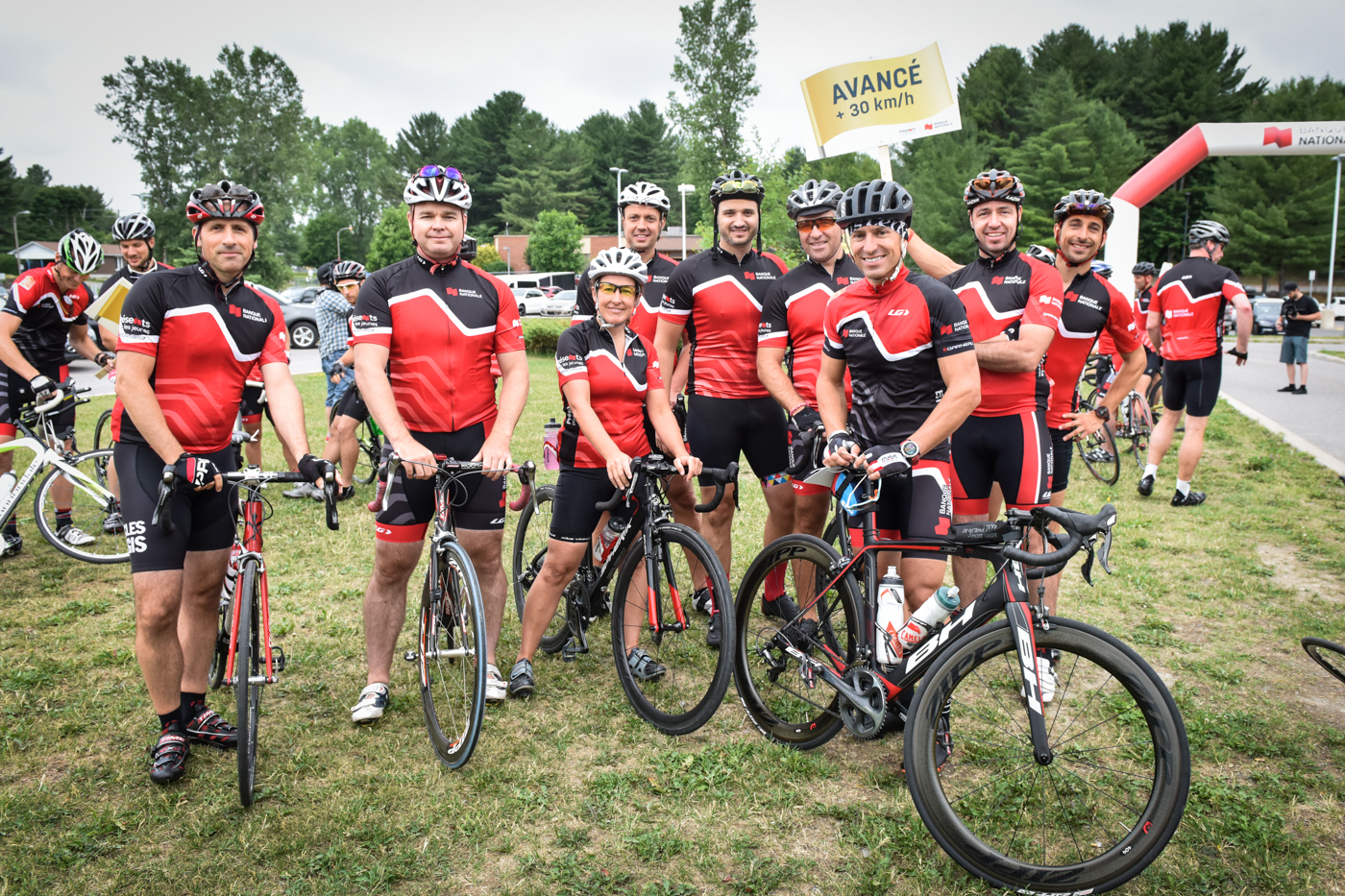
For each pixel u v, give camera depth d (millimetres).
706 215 43688
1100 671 3273
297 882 2184
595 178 82812
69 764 2758
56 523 4957
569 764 2783
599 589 3467
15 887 2158
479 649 2598
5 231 81750
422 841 2367
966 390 2650
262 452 7551
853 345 2898
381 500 3051
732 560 4762
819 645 2795
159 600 2660
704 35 42000
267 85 52812
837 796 2596
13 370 4645
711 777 2670
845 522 2748
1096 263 5047
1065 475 3824
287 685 3342
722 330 3811
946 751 2615
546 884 2197
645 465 2984
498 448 2959
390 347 3047
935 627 2502
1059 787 2598
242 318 2891
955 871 2246
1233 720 3008
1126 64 56750
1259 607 4133
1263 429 9242
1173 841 2338
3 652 3613
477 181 84312
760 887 2166
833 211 3486
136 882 2193
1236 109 53031
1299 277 51094
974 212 3271
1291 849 2299
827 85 5832
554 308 37906
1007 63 57031
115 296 5191
